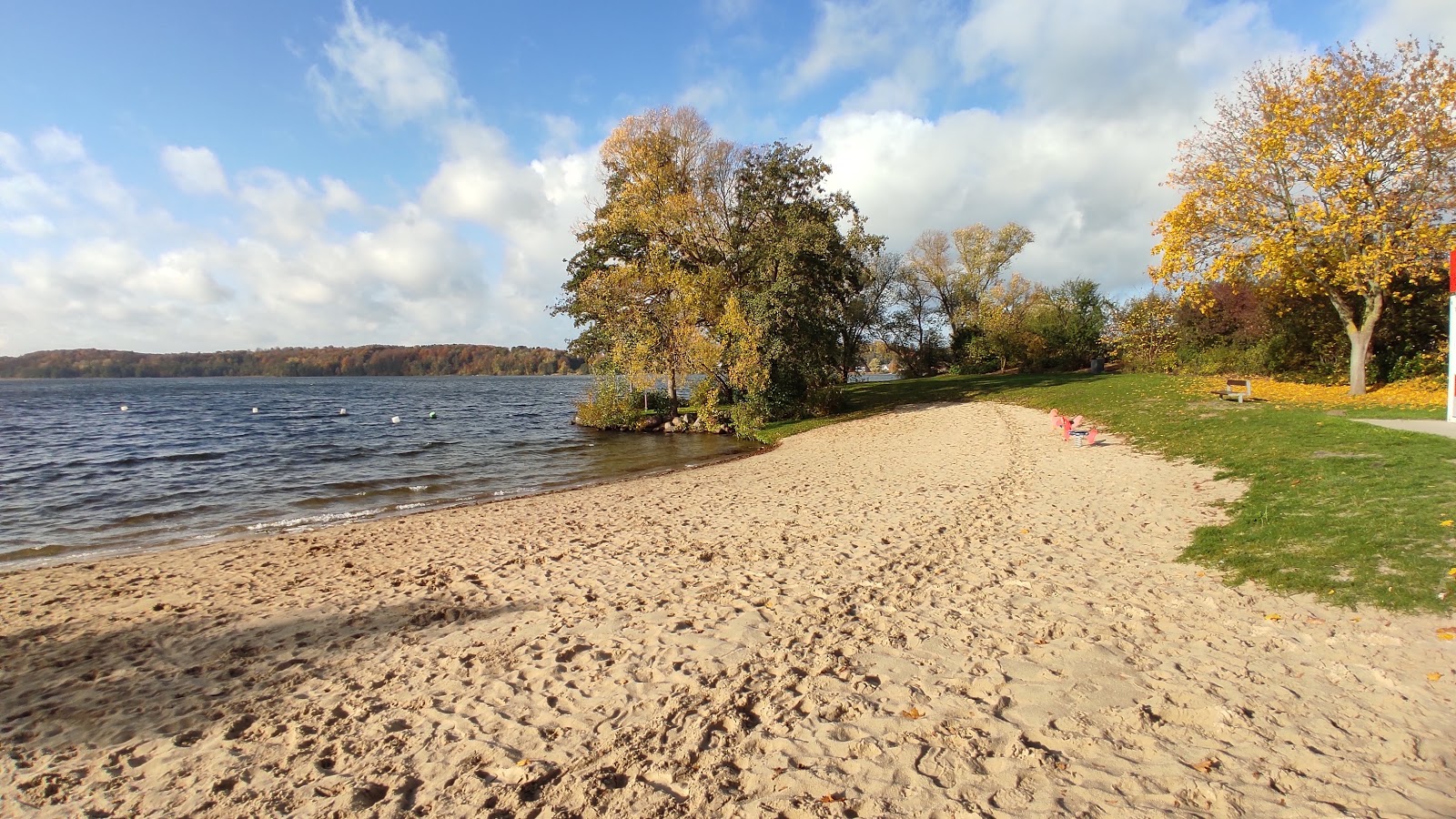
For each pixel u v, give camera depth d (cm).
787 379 3022
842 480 1507
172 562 1026
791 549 921
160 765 444
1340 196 1609
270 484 1803
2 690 581
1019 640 564
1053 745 404
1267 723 409
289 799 395
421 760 433
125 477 1938
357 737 468
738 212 3052
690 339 2856
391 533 1181
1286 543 705
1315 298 1922
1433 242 1507
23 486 1789
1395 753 367
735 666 545
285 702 533
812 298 2873
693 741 434
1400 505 727
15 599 848
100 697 559
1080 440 1692
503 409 5288
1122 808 340
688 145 3069
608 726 461
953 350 5625
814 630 616
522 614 710
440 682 554
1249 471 1032
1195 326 3144
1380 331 1862
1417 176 1546
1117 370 4025
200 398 6975
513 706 502
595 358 3328
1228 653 507
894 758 400
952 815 344
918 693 482
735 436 2816
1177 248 1831
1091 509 1026
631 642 614
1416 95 1531
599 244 3120
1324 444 1090
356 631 692
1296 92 1667
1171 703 443
